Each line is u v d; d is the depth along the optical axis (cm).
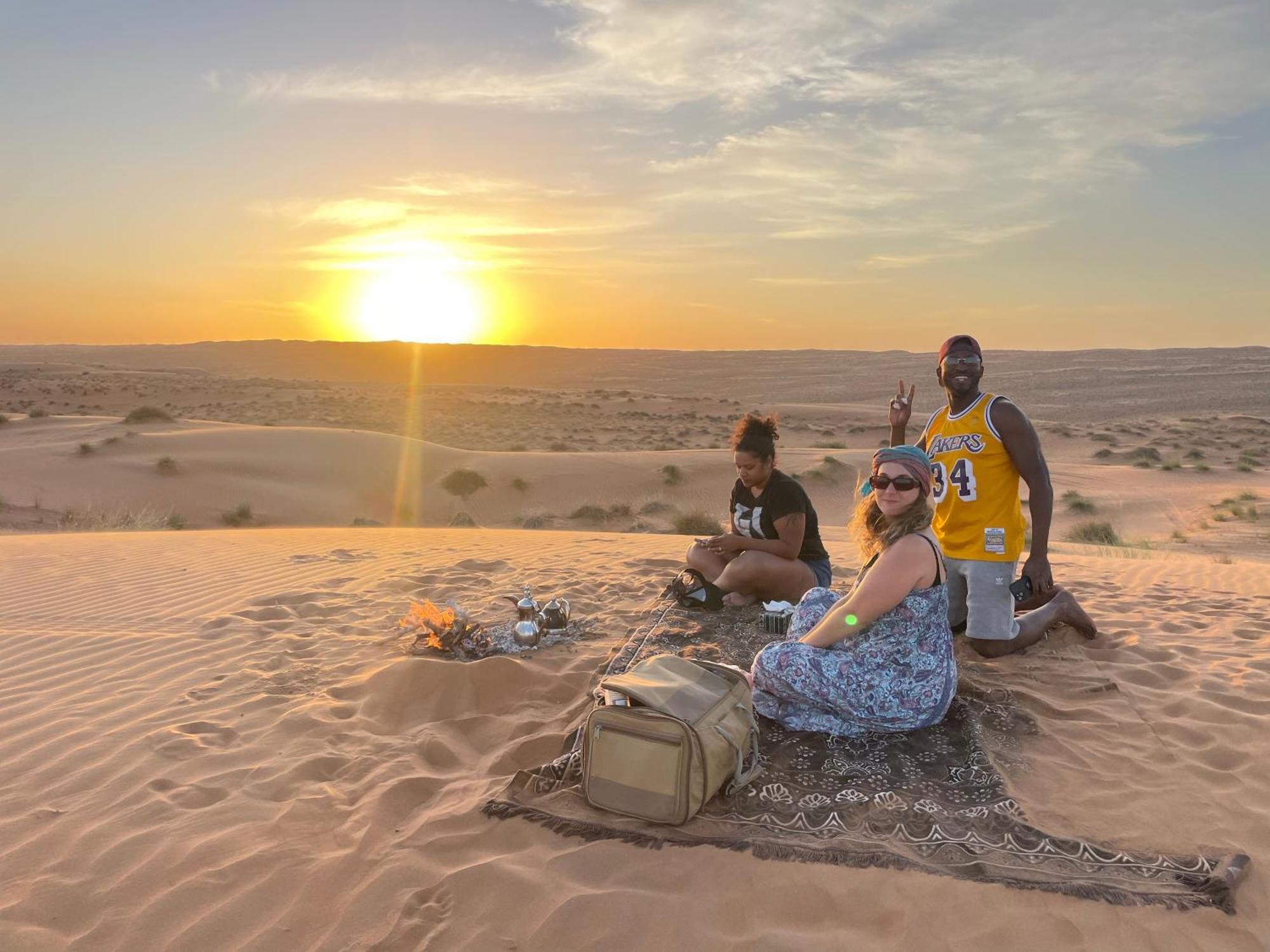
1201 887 283
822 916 278
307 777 387
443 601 702
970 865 296
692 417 8000
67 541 1118
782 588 579
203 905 293
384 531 1303
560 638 570
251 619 659
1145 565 956
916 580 373
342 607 689
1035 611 552
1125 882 286
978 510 516
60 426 4097
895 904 281
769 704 410
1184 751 389
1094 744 396
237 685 504
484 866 305
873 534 393
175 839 333
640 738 330
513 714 455
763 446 563
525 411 8475
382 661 538
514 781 363
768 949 263
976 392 523
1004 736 402
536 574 815
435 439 5975
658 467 3572
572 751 387
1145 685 486
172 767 396
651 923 276
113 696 489
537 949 268
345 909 290
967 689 461
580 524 2827
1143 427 6438
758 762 361
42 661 556
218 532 1281
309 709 459
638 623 612
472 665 485
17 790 375
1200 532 2089
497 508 3181
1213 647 558
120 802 363
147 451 3391
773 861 303
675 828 324
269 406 8269
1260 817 327
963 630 547
